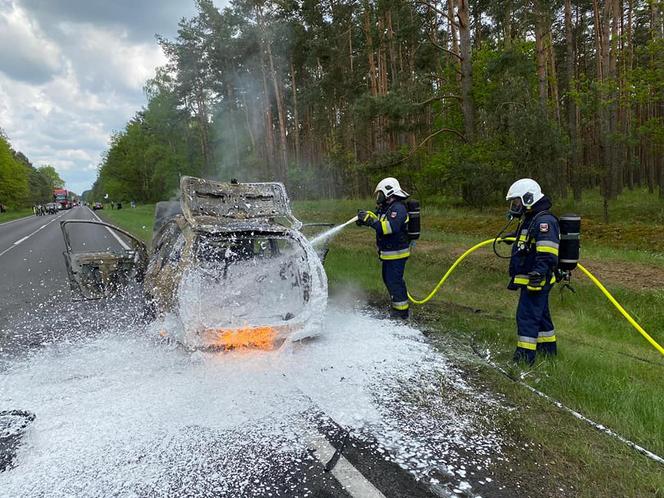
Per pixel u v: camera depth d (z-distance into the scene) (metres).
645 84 13.47
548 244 4.12
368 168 20.09
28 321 5.96
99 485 2.65
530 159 14.84
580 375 4.09
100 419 3.35
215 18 33.81
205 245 4.84
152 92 46.00
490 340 5.12
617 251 9.20
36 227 26.42
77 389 3.84
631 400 3.54
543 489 2.63
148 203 63.25
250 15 30.23
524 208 4.38
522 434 3.19
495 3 19.59
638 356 4.65
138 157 62.19
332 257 10.45
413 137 28.23
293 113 37.59
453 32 24.02
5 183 58.44
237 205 5.69
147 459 2.89
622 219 13.67
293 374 4.12
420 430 3.25
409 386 3.94
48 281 8.88
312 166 35.97
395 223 5.60
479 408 3.56
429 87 21.53
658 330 5.38
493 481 2.70
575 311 6.19
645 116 24.53
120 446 3.02
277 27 29.39
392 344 4.95
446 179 17.94
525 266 4.40
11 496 2.55
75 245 15.22
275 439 3.12
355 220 5.93
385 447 3.04
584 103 15.36
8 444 3.05
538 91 21.23
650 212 13.84
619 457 2.89
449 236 12.11
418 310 6.41
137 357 4.51
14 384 3.95
